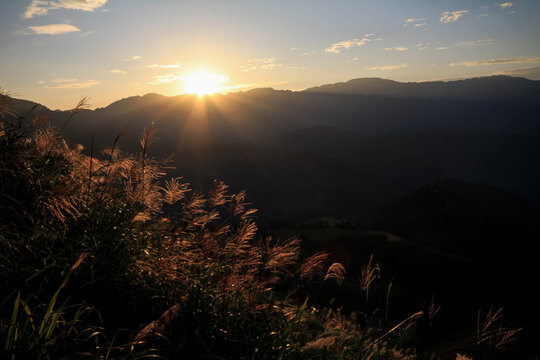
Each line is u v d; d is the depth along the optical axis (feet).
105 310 7.29
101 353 5.96
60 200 8.25
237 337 7.09
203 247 7.58
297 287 7.76
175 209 8.24
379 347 8.07
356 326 9.25
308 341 8.30
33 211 8.39
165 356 6.18
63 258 7.45
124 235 8.64
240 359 6.55
